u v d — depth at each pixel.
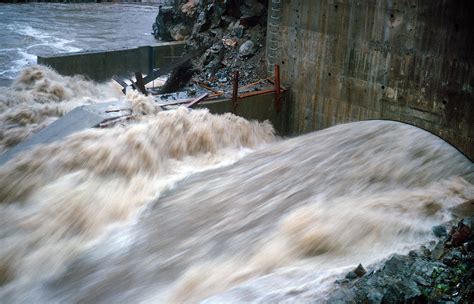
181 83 26.88
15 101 22.86
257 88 24.91
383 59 22.22
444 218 13.66
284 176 17.14
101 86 27.38
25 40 35.38
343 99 23.92
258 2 28.61
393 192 15.55
